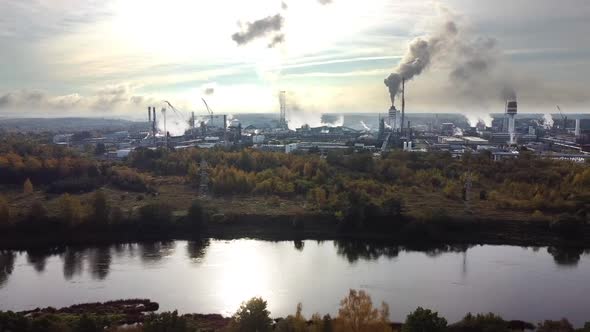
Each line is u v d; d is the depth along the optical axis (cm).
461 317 14375
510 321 13812
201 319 13838
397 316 14438
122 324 13575
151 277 17962
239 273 18412
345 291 16488
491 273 18500
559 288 16875
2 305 15350
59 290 16688
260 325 10919
